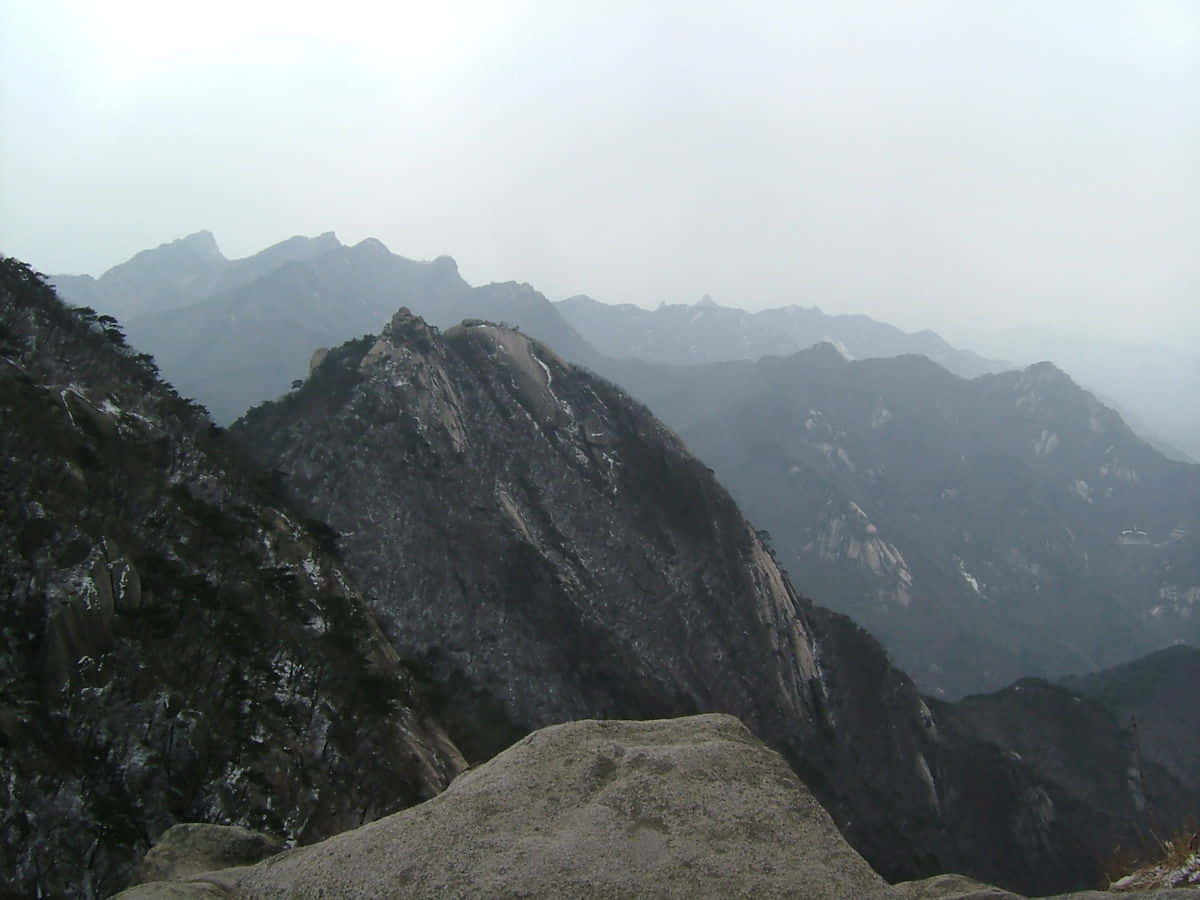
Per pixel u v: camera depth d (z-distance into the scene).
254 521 45.66
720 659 78.50
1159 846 9.45
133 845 24.36
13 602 28.23
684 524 88.19
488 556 71.31
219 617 35.00
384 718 37.88
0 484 31.55
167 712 28.88
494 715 55.66
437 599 65.75
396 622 62.59
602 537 81.88
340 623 42.25
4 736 24.38
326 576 46.97
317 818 30.33
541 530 79.12
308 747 32.91
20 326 47.16
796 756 73.00
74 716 27.06
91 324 59.16
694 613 80.50
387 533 68.62
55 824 23.55
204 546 39.28
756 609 83.94
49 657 27.55
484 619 65.94
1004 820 77.19
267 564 42.78
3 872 21.84
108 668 28.92
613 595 77.94
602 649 69.69
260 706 32.69
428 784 36.34
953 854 72.88
